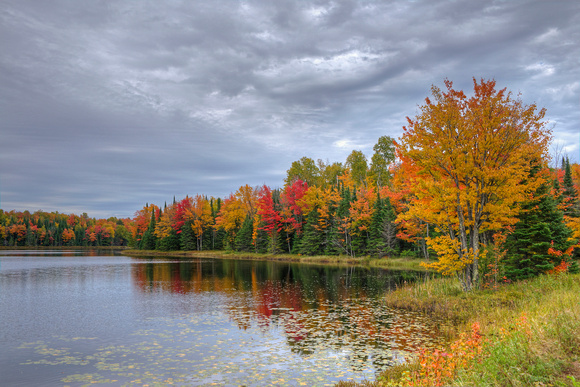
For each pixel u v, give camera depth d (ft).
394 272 133.08
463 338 33.45
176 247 331.98
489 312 51.42
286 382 32.40
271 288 94.58
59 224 566.77
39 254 311.88
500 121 62.18
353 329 50.88
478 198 64.28
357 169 279.90
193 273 137.18
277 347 42.83
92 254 315.17
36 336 48.83
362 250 185.78
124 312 64.44
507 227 71.82
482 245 68.64
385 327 51.83
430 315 59.11
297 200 230.89
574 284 56.13
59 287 99.14
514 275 71.82
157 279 117.39
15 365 37.47
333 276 122.42
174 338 47.19
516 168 62.18
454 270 66.33
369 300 75.66
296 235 230.27
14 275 130.52
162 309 67.05
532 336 29.25
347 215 192.75
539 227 70.69
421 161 64.54
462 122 62.39
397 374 32.12
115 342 45.65
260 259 226.38
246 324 54.60
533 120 61.67
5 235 476.54
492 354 27.35
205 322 56.18
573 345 26.37
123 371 35.45
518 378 22.71
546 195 72.54
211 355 40.11
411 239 158.30
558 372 22.94
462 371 26.21
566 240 72.59
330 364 36.86
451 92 64.39
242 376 33.94
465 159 63.10
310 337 46.93
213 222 316.40
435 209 65.98
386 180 245.45
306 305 70.08
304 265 172.76
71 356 40.34
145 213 400.88
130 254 314.14
